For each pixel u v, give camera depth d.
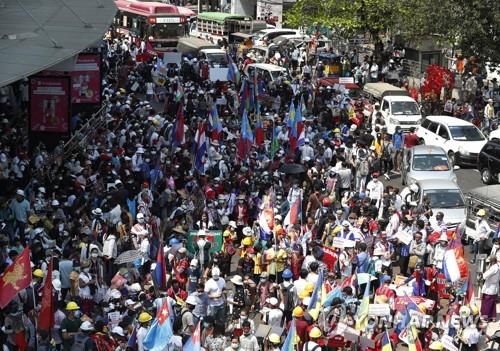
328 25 151.38
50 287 49.66
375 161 87.19
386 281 59.06
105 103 101.00
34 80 83.25
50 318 49.84
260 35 161.75
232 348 49.91
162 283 56.84
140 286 56.44
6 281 49.62
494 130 108.69
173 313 53.03
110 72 130.88
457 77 134.75
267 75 128.38
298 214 69.88
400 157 97.25
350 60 147.62
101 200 69.44
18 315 50.28
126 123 95.19
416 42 138.12
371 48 159.12
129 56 134.50
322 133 96.00
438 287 61.97
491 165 94.44
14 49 78.06
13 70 69.81
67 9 101.38
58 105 83.69
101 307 53.62
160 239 62.22
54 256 56.84
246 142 84.44
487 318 61.12
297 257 62.22
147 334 49.06
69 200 69.19
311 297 54.72
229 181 77.12
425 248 66.31
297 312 52.28
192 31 185.25
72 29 91.00
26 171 76.00
